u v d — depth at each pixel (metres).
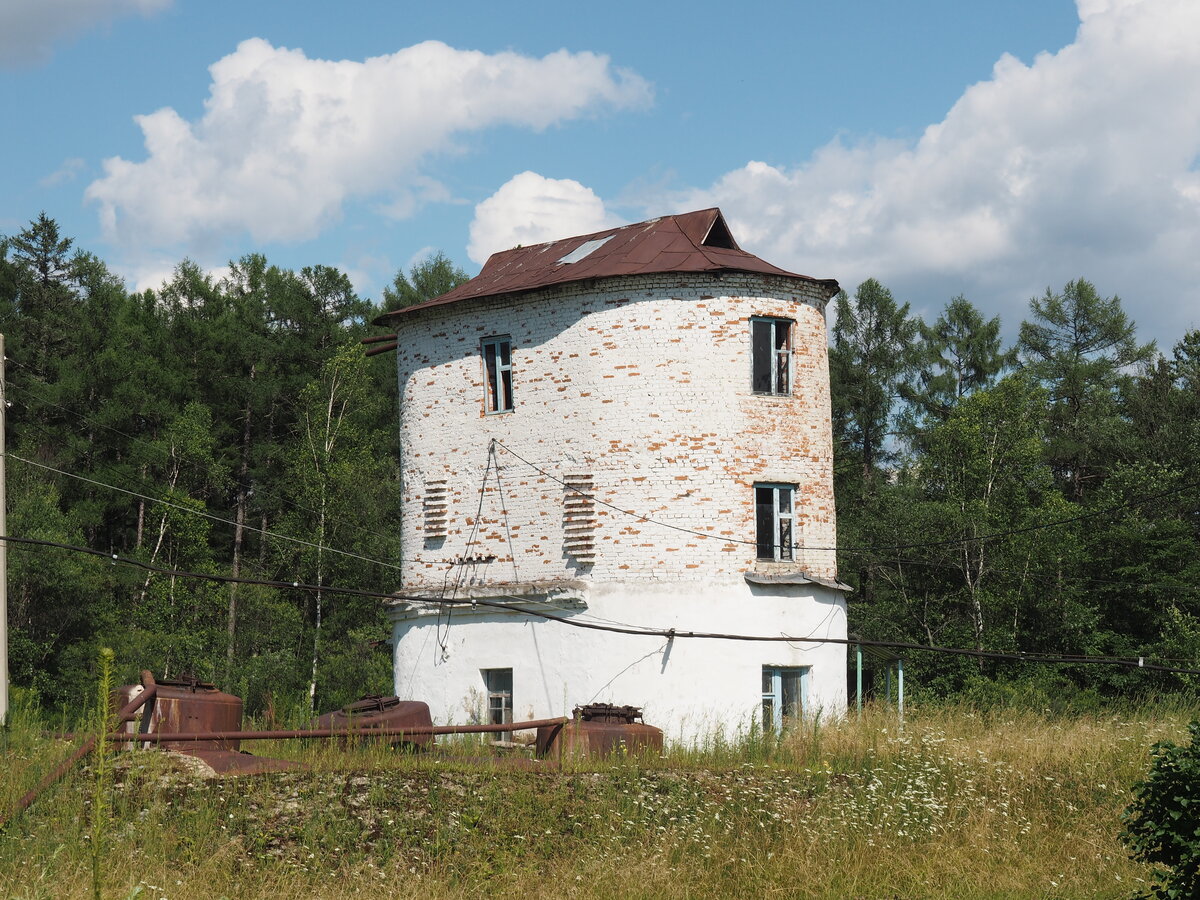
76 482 45.94
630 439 27.97
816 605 28.62
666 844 17.22
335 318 54.06
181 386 50.31
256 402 50.91
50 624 42.16
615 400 28.12
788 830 18.27
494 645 29.14
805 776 21.52
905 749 23.11
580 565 28.11
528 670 28.56
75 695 39.66
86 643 41.31
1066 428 54.41
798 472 28.83
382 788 17.92
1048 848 19.16
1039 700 37.53
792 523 28.77
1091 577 45.75
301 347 52.28
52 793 16.58
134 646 40.97
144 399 47.47
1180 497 47.06
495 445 29.62
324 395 48.56
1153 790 14.41
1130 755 23.06
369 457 48.12
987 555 44.84
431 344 31.03
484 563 29.52
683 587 27.50
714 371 28.17
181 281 60.91
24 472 44.22
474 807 17.70
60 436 46.62
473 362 30.22
